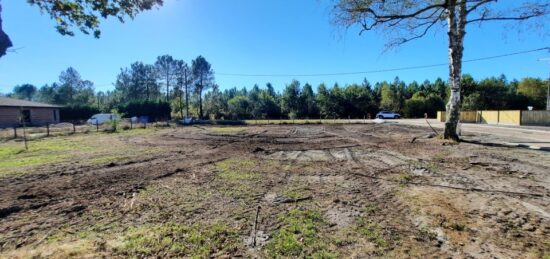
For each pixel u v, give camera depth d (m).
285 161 8.29
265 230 3.53
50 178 6.35
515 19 11.01
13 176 6.54
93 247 3.13
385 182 5.77
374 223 3.73
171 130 21.83
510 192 4.98
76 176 6.52
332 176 6.35
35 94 75.50
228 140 14.40
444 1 11.81
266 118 50.72
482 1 10.66
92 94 67.50
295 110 51.28
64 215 4.13
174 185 5.66
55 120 36.12
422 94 52.75
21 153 10.28
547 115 23.83
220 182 5.88
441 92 55.53
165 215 4.05
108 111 45.03
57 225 3.77
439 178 6.02
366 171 6.81
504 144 10.91
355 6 11.73
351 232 3.46
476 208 4.25
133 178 6.29
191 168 7.36
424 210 4.18
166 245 3.16
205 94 55.09
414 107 48.66
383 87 54.91
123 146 12.14
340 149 10.73
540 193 4.91
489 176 6.13
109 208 4.38
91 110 42.00
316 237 3.34
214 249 3.06
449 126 12.16
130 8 3.35
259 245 3.15
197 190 5.29
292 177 6.28
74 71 66.69
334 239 3.28
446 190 5.15
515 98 51.06
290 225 3.67
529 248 3.07
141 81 59.03
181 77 54.31
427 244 3.17
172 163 8.09
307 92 54.03
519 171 6.55
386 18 12.36
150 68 58.91
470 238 3.31
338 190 5.24
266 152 10.16
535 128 20.17
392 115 42.41
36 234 3.51
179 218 3.93
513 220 3.80
